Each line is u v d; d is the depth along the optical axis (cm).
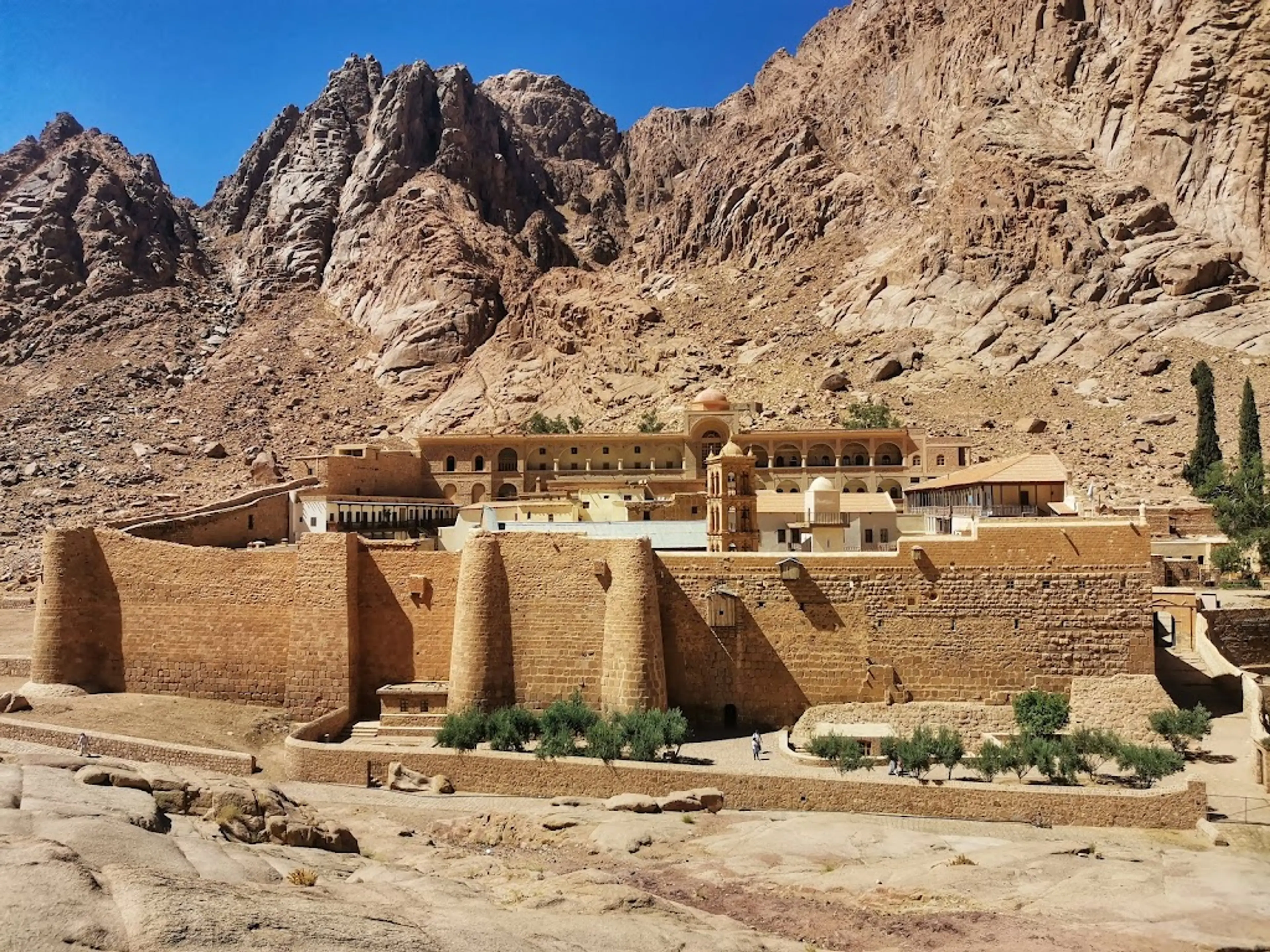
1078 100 16100
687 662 4275
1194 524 7656
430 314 17088
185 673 4594
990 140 15900
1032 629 4109
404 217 19175
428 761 3753
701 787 3534
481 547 4334
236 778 2802
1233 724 4150
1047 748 3459
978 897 2497
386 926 1552
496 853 2980
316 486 8488
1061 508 5938
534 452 10344
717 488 5500
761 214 19062
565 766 3634
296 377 16825
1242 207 13425
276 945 1368
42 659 4566
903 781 3397
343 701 4397
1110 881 2553
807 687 4200
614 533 6075
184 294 19538
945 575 4172
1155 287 13200
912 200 17312
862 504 6519
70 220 19612
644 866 2812
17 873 1423
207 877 1719
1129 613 4062
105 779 2416
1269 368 11350
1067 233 13912
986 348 13312
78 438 14288
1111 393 11806
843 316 15362
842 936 2264
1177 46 14838
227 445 14250
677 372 14762
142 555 4700
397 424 14938
